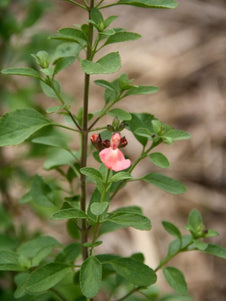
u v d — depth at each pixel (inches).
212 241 34.4
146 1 19.3
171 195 37.7
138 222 18.7
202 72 46.4
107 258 20.7
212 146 40.4
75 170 21.3
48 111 19.7
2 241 26.1
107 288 25.9
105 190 18.8
